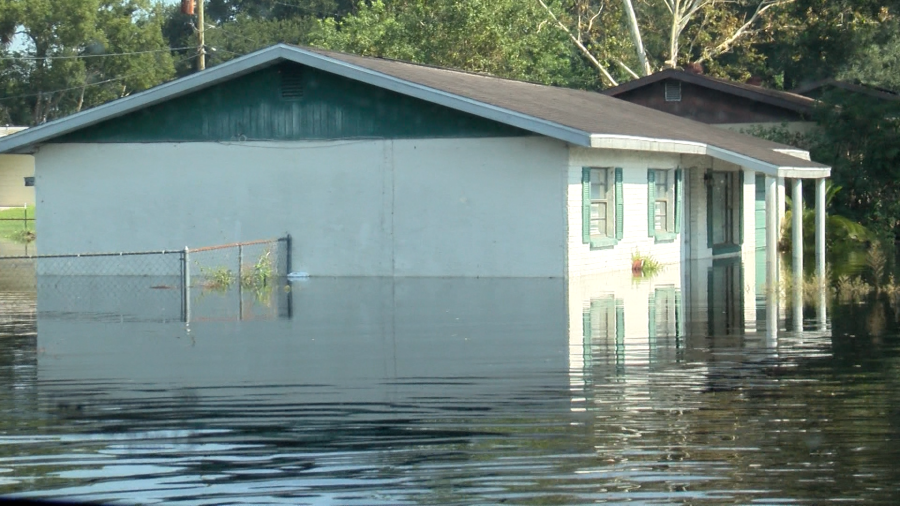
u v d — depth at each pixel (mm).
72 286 19422
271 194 20719
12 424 8523
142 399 9320
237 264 20578
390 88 19406
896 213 33562
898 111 33594
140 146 21359
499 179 19422
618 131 19203
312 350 11719
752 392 9430
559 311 15008
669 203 24391
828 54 43344
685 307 15523
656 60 53438
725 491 6781
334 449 7754
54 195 21797
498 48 40031
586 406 8906
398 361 11008
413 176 19938
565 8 48531
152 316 14750
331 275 20438
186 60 70688
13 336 12922
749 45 48969
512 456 7527
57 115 67062
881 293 17203
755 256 27109
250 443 7926
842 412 8680
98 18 67125
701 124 31031
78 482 7141
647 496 6711
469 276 19672
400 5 42312
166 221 21266
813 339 12445
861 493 6719
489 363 10875
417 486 6934
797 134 35719
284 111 20641
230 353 11570
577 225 19438
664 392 9445
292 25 68312
